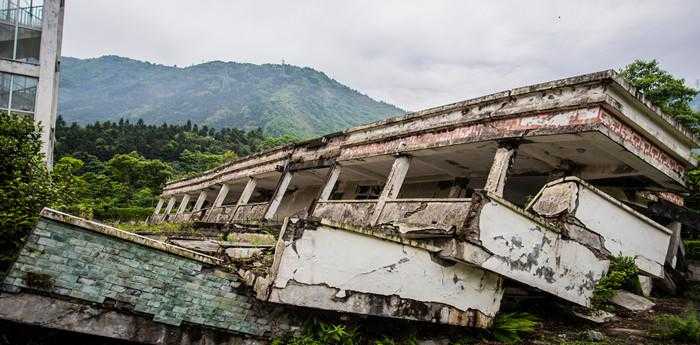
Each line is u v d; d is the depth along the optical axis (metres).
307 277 5.72
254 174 19.98
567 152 9.41
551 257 7.52
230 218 18.77
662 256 9.48
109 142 58.88
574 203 7.81
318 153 15.91
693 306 9.37
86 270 5.09
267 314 5.97
